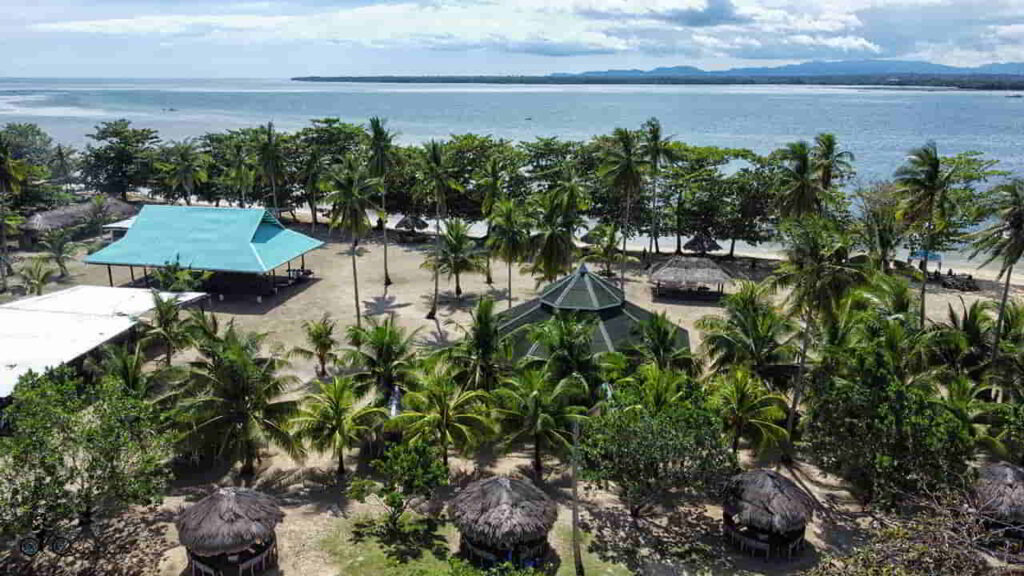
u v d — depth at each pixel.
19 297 62.56
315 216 94.94
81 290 55.03
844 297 35.12
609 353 38.22
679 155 82.69
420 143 192.50
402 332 40.00
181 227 67.19
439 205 69.31
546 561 29.38
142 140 110.44
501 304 62.53
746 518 29.66
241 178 92.94
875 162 147.00
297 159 95.00
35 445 25.70
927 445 29.78
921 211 55.31
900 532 20.75
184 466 35.94
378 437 36.94
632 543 30.92
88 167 108.44
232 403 33.31
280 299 63.41
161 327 44.88
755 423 35.22
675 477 29.88
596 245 76.75
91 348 43.88
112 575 27.39
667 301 65.12
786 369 38.19
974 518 21.45
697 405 32.16
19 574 27.09
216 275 67.25
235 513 27.70
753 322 39.44
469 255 63.16
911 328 40.75
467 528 28.72
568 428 34.06
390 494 30.09
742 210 77.94
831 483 36.25
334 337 53.75
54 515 26.22
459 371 38.50
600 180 78.81
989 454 37.31
